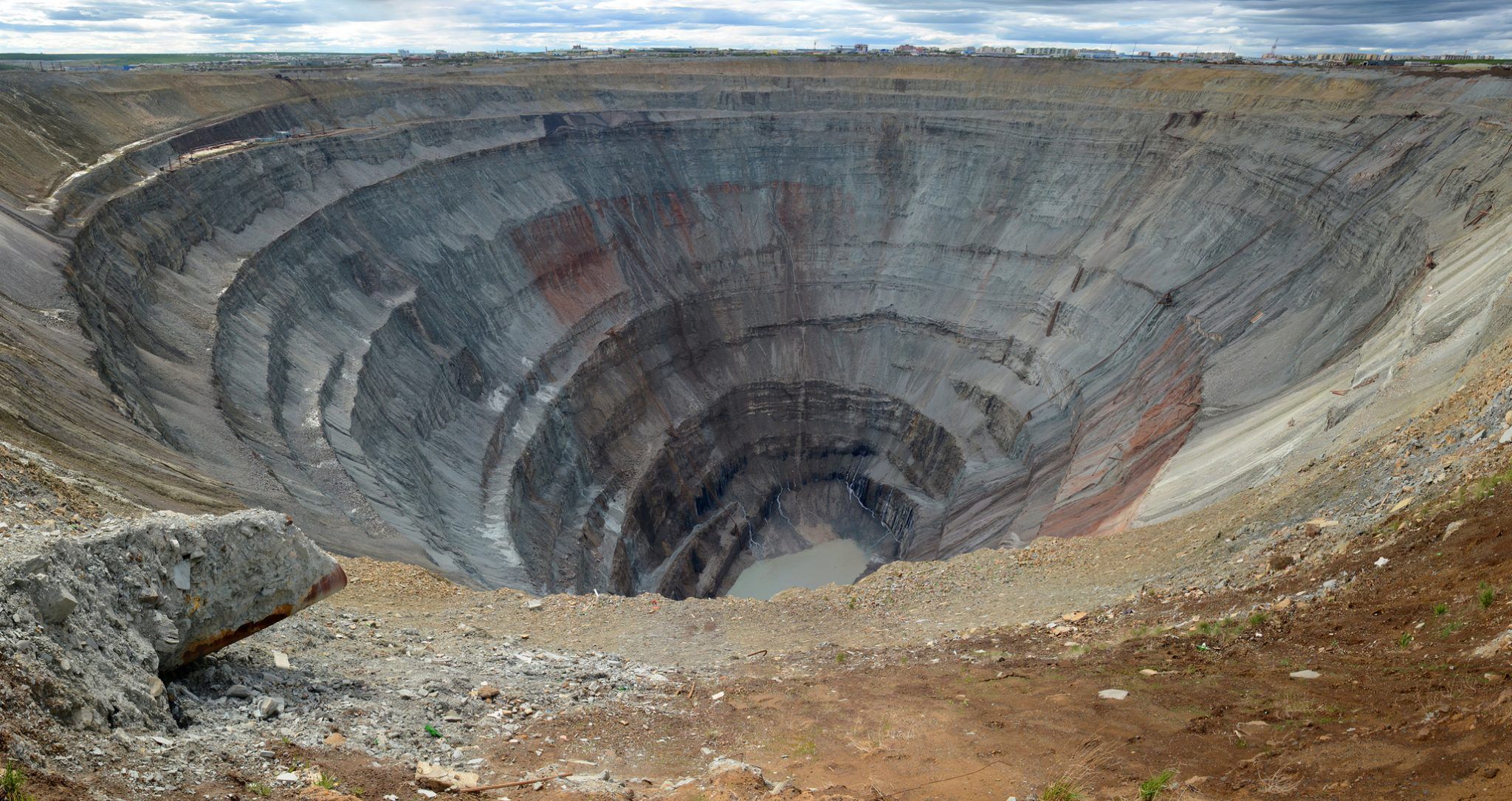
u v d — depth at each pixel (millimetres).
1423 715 9461
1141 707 12211
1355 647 12711
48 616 9445
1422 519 16000
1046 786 9844
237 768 9000
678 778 10859
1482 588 12258
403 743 11125
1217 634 15188
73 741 8258
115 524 11844
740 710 14320
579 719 13328
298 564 13188
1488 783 7445
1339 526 18906
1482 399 20062
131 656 10164
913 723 12797
